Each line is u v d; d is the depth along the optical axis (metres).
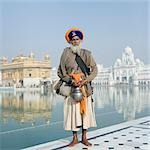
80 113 3.86
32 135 5.30
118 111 8.46
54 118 7.22
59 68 3.99
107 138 4.60
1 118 7.17
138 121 6.48
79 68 3.90
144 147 4.02
